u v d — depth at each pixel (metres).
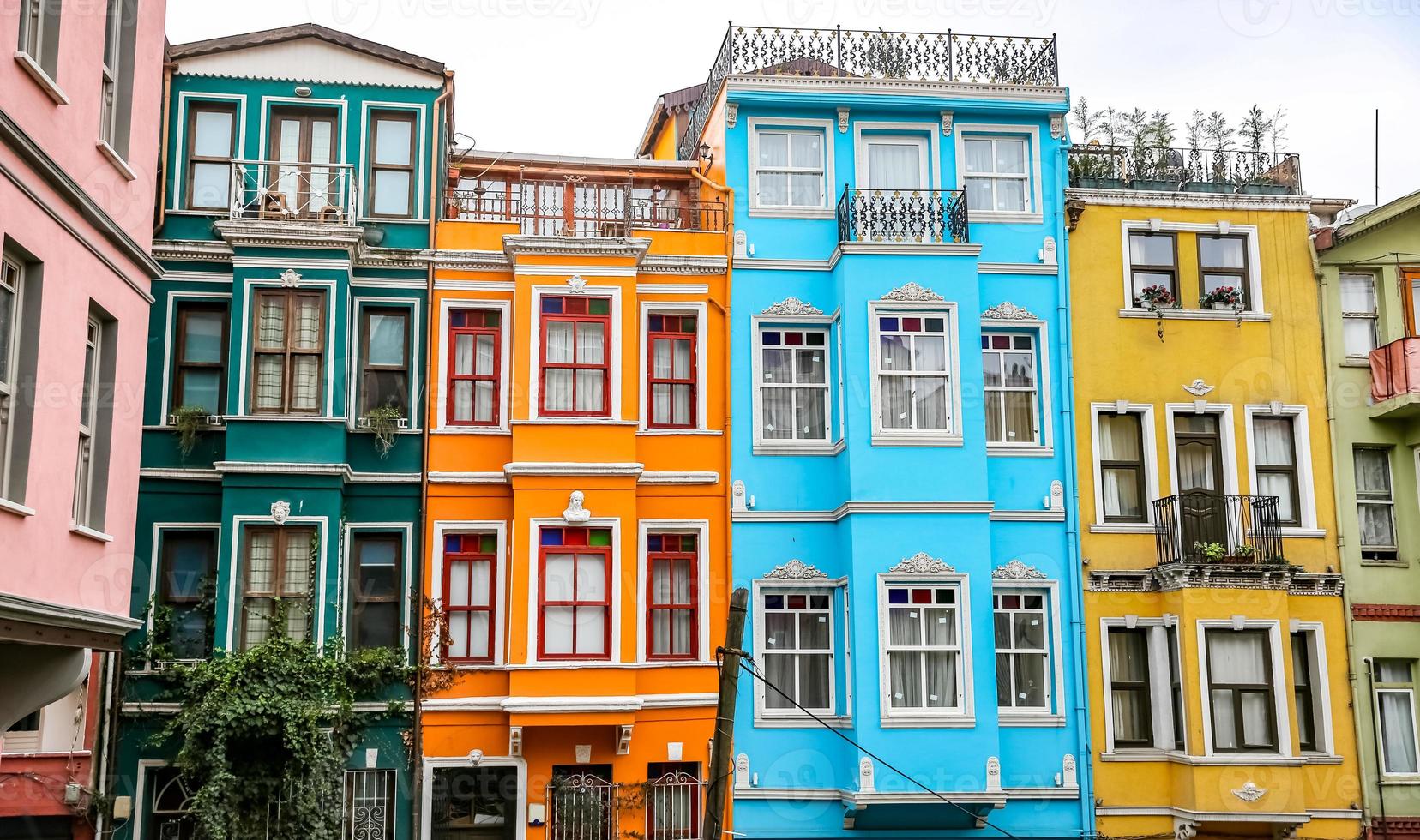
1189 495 20.25
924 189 20.98
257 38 19.61
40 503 11.21
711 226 21.06
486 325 19.95
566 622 18.84
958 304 20.08
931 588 19.48
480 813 18.67
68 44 11.89
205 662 17.67
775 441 20.17
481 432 19.39
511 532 19.14
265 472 18.30
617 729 18.62
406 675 18.41
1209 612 19.61
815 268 20.67
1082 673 19.80
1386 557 21.05
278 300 18.88
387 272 19.61
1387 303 21.58
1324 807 19.73
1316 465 20.92
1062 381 20.66
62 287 11.62
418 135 20.02
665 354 20.39
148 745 17.56
